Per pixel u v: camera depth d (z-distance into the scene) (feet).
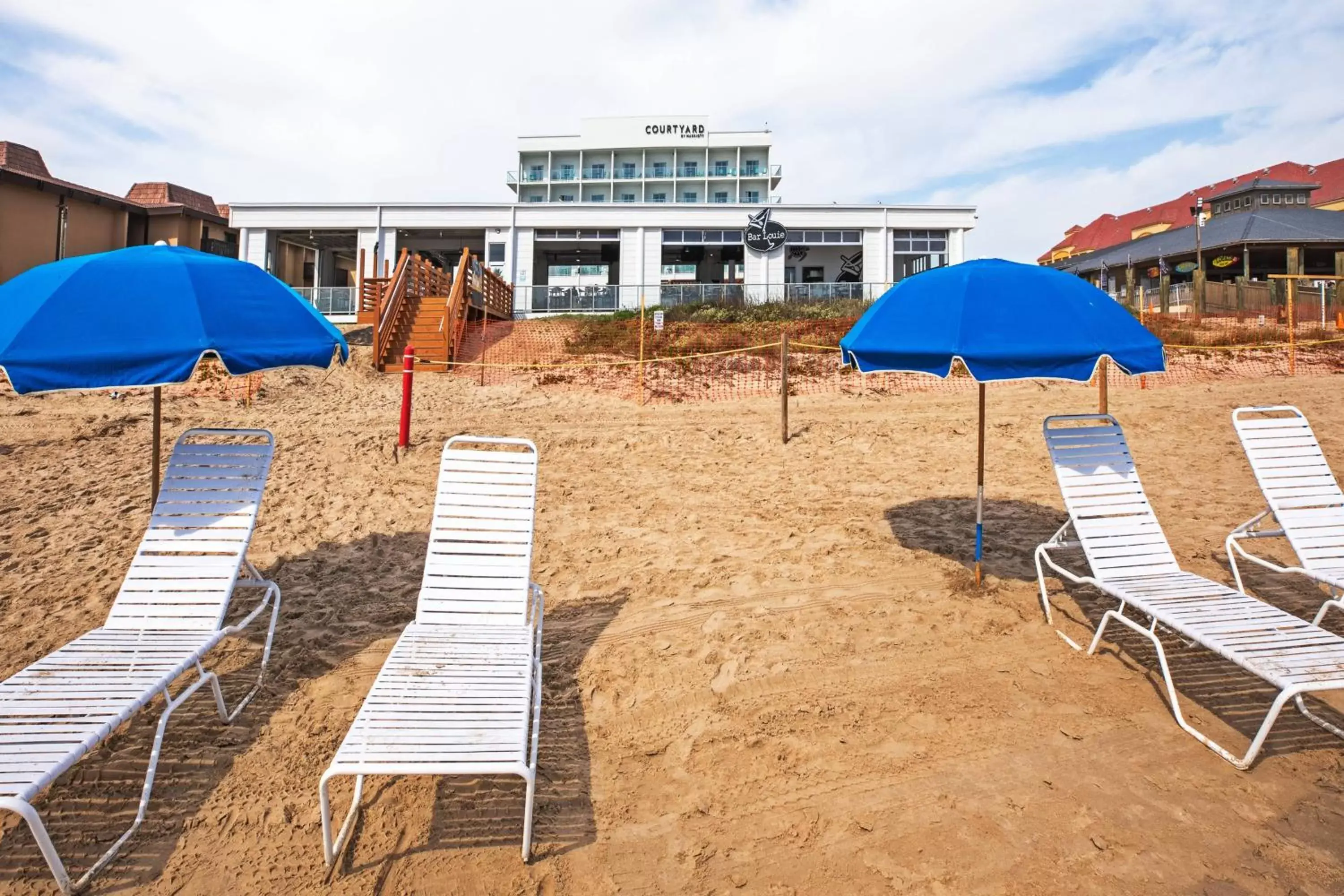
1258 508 19.80
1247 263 97.35
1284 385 37.27
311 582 16.46
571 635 14.15
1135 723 10.98
